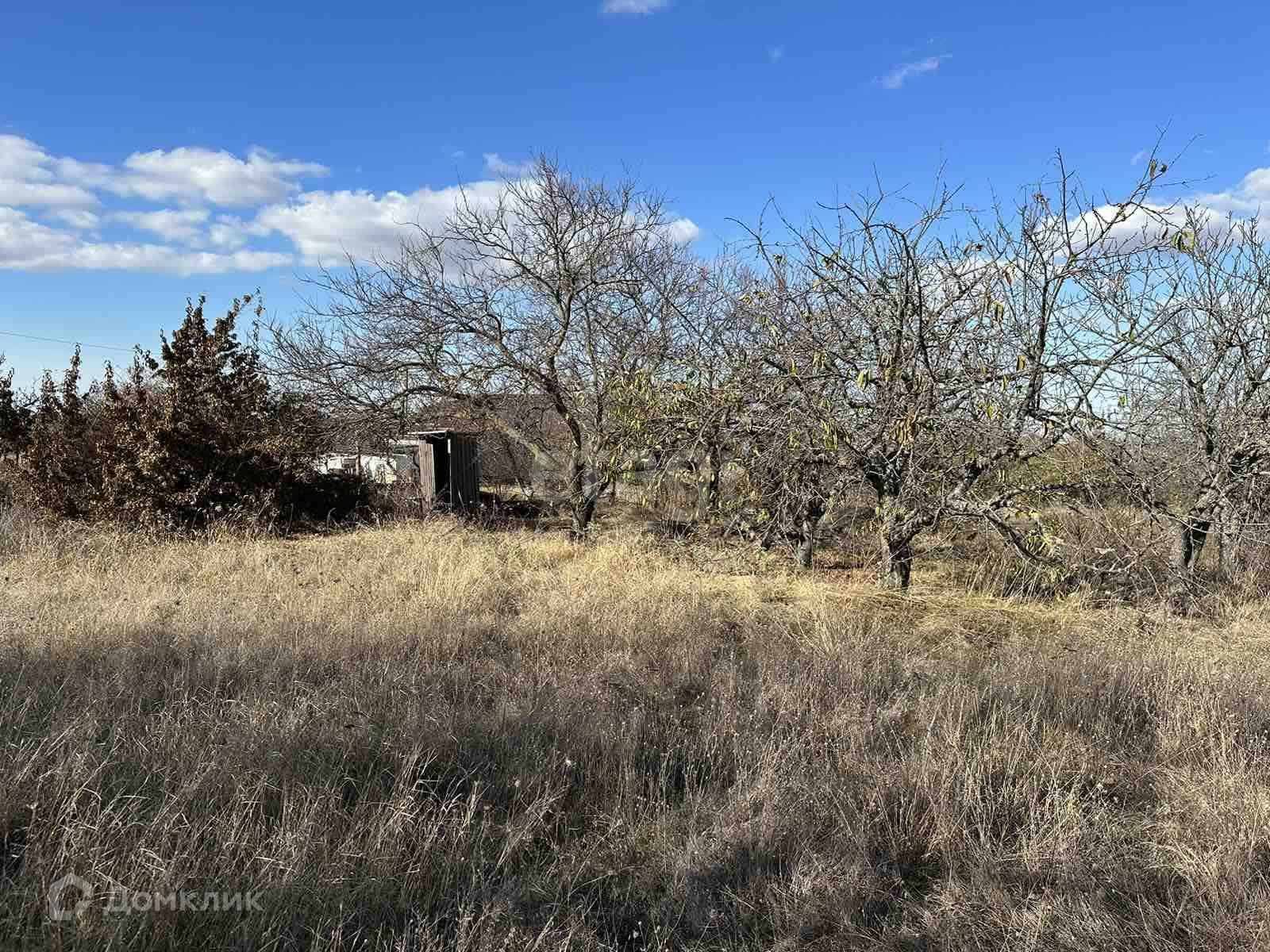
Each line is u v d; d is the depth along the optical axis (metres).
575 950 2.55
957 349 7.09
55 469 11.50
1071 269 6.72
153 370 12.34
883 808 3.37
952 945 2.64
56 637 5.31
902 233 6.69
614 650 5.68
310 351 11.34
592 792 3.55
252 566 8.77
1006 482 7.45
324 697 4.35
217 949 2.39
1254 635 6.52
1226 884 2.87
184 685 4.39
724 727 4.18
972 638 6.40
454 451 15.39
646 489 10.61
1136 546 7.47
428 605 6.72
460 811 3.27
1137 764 3.94
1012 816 3.40
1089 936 2.64
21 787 3.05
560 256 10.87
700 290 10.63
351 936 2.53
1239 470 7.48
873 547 9.97
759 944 2.65
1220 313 7.55
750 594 7.49
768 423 7.77
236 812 2.99
